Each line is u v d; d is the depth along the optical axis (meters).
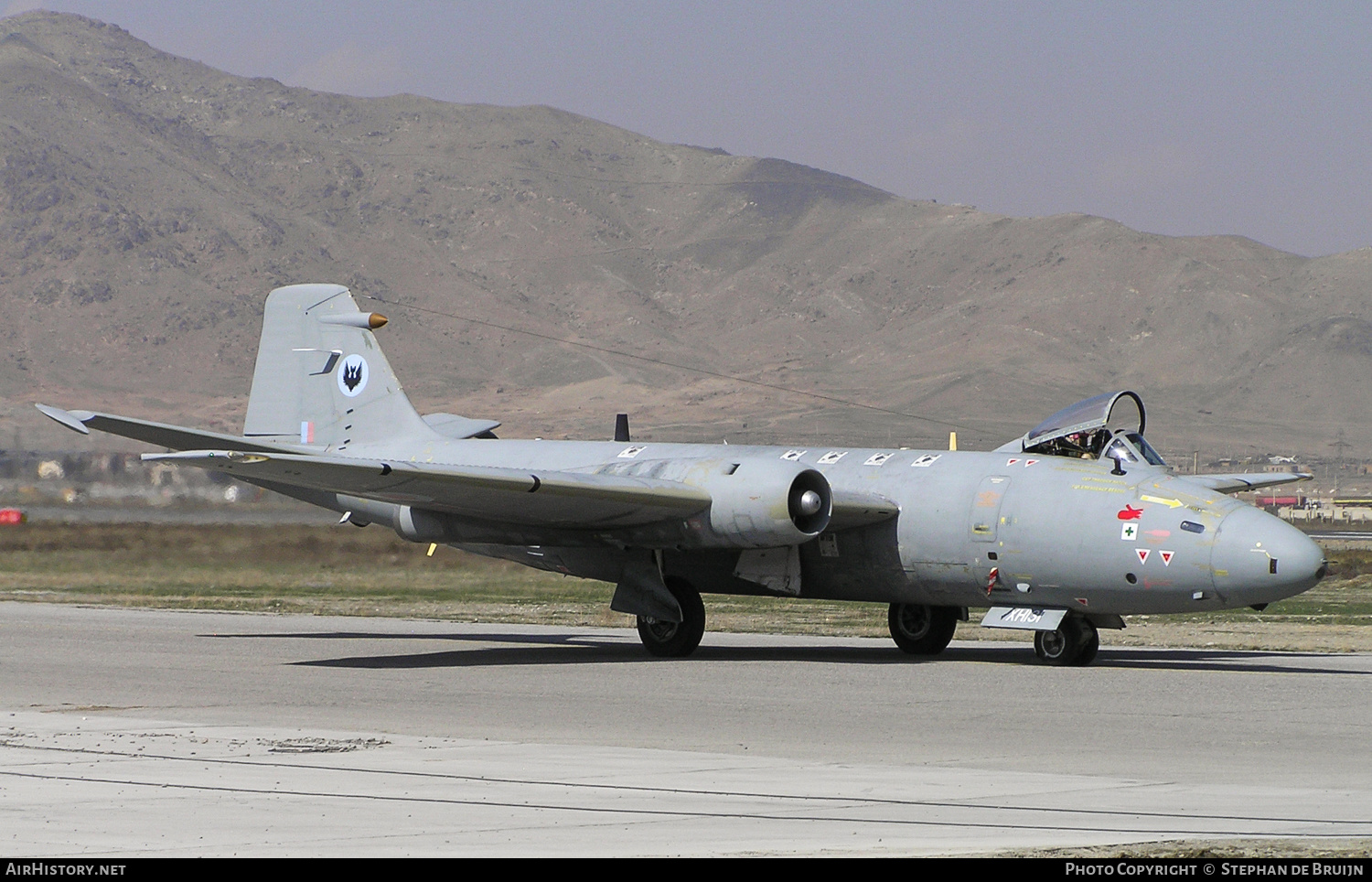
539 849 29.83
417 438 86.69
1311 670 66.94
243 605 109.19
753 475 69.00
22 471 162.00
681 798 35.47
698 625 73.19
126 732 46.91
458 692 57.69
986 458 71.12
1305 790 36.84
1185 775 39.06
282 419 90.69
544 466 80.75
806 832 31.55
